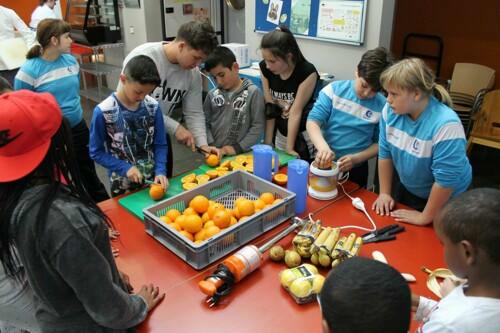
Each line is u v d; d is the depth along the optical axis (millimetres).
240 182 1684
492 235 743
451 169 1388
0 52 4027
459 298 833
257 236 1407
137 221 1513
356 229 1461
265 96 2367
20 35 4371
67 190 842
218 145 2283
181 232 1315
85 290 815
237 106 2174
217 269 1176
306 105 2236
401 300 653
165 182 1700
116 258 1307
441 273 1206
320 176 1649
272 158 1731
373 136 1993
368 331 634
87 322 916
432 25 4449
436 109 1436
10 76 4086
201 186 1549
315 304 1115
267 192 1585
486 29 4066
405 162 1581
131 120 1794
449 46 4395
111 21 5289
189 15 4941
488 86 3898
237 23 5125
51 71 2699
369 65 1738
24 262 815
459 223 782
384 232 1427
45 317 919
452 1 4215
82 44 5246
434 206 1445
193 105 2211
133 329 1022
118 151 1828
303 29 3170
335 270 708
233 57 2105
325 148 1768
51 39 2621
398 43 4801
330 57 3098
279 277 1221
